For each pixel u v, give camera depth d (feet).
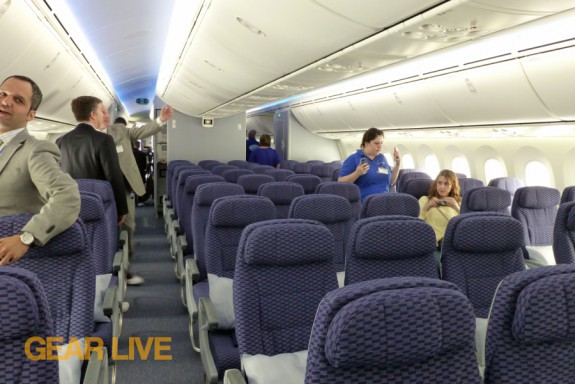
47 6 13.94
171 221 21.61
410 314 3.92
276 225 7.89
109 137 14.71
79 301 7.07
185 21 15.58
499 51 17.12
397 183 28.27
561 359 4.83
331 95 33.76
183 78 24.29
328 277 8.38
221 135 38.65
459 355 4.33
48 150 7.16
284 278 8.12
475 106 21.38
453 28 10.19
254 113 59.93
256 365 6.97
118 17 19.98
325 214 12.51
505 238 9.70
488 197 17.30
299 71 15.85
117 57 28.40
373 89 27.58
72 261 7.10
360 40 11.66
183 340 13.24
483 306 9.96
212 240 11.66
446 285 4.30
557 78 16.12
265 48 14.10
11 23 12.98
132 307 15.80
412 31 10.48
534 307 4.40
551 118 18.70
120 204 14.88
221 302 10.08
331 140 50.19
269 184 16.81
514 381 4.76
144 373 11.32
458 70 20.02
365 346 3.84
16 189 7.09
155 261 21.80
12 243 5.97
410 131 30.01
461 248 9.71
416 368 4.20
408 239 8.77
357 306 3.83
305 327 8.20
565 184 22.26
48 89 21.71
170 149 37.83
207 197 13.74
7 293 3.78
